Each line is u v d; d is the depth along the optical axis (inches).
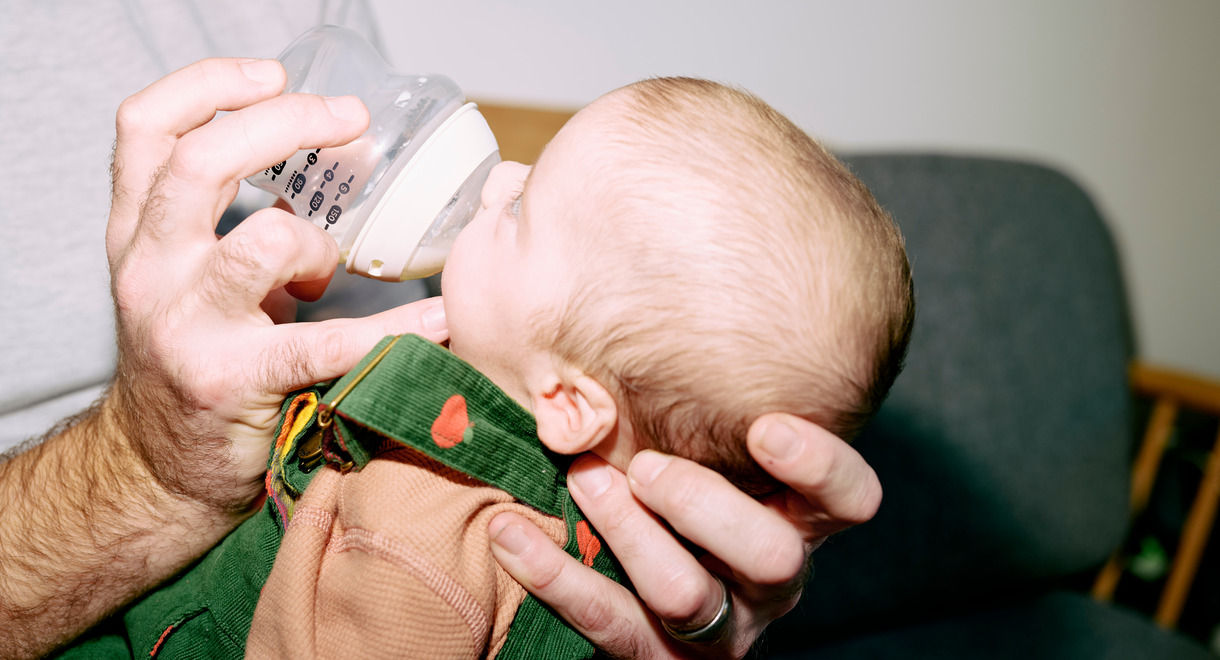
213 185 21.6
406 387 19.9
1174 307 78.9
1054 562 51.0
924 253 48.2
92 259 30.6
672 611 22.1
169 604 25.2
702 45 51.7
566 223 22.0
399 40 42.6
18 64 29.2
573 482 23.7
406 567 19.2
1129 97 71.2
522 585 22.1
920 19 58.6
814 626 46.0
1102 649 48.3
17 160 29.2
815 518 23.5
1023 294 50.3
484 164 24.5
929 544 47.6
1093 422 51.6
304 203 23.6
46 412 31.0
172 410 22.8
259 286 21.3
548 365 22.8
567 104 49.2
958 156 51.3
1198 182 77.0
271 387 22.2
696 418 21.9
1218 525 59.6
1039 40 64.6
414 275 24.3
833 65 57.2
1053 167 54.0
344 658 19.4
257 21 33.6
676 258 20.9
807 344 21.2
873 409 23.2
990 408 48.8
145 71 31.6
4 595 25.0
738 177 21.3
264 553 22.5
